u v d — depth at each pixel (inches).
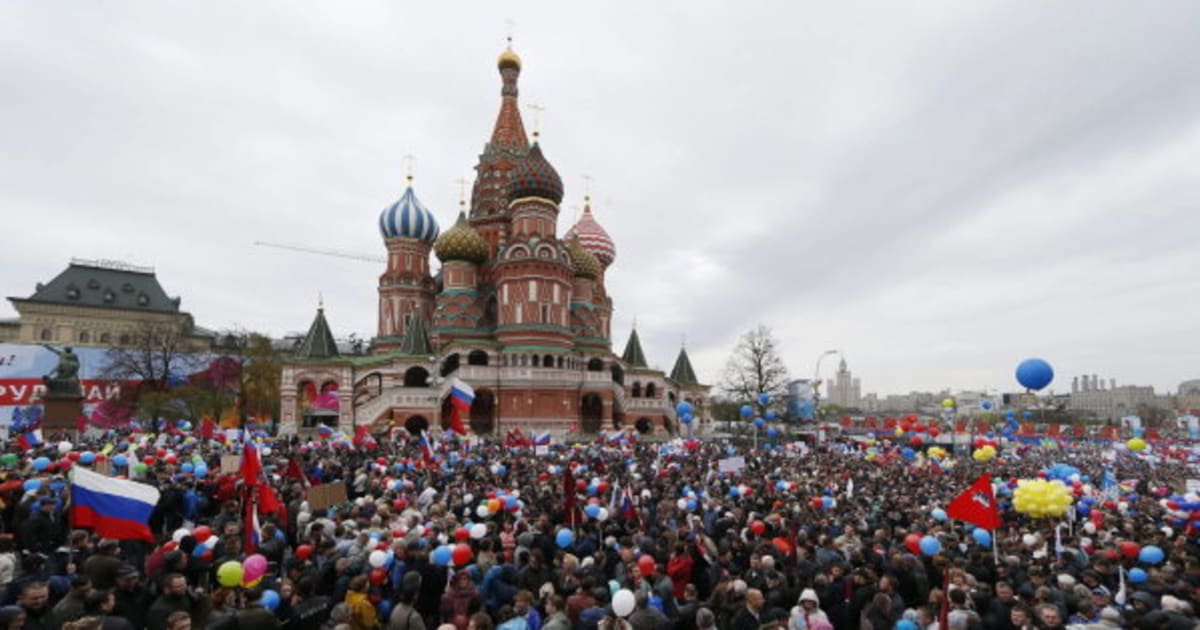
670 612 455.5
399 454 1493.6
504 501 709.9
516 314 2910.9
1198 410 7396.7
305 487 876.0
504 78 3762.3
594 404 3125.0
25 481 742.5
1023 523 863.7
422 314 3437.5
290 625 395.5
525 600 388.5
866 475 1334.9
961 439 2464.3
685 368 3912.4
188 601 385.1
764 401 1914.4
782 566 548.7
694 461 1482.5
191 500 750.5
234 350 3437.5
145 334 2979.8
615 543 585.3
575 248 3400.6
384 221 3565.5
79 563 496.4
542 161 3144.7
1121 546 601.3
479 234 3385.8
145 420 2642.7
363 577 414.6
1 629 316.8
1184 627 376.2
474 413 2822.3
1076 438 3031.5
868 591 449.1
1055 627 380.8
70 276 4094.5
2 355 2716.5
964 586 464.1
